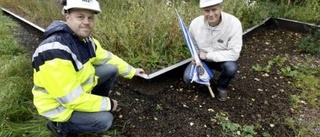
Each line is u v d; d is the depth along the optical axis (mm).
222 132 2781
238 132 2781
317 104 3221
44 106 2158
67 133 2457
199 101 3221
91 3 2047
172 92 3365
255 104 3199
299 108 3152
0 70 3482
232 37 3008
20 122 2770
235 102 3225
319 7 5289
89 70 2324
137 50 3768
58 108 2176
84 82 2289
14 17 5719
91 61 2410
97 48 2619
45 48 2000
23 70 3508
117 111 3021
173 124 2871
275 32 5121
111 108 2289
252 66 3936
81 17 2078
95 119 2307
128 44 3771
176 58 3752
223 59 3037
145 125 2846
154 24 3908
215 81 3545
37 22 5230
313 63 4055
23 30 5188
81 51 2234
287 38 4859
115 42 3795
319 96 3361
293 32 5082
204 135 2746
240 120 2953
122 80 3553
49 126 2482
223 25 2988
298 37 4879
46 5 5605
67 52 2039
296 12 5273
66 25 2133
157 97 3275
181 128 2824
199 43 3199
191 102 3203
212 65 3316
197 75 3090
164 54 3812
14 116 2799
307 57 4215
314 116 3041
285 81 3625
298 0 5523
